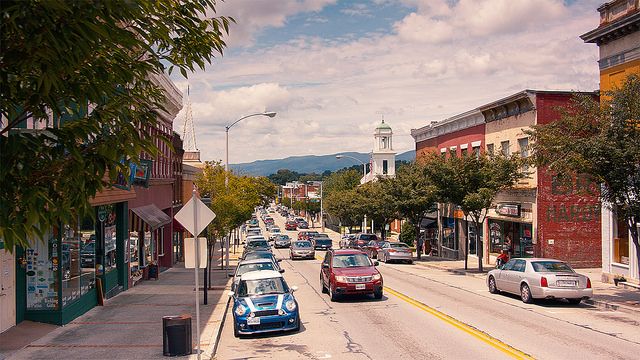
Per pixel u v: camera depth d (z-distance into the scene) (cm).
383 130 9688
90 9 498
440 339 1352
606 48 2473
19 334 1397
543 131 1962
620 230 2452
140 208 2731
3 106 521
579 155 1767
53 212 531
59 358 1188
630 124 1750
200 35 677
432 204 4266
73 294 1698
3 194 503
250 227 10344
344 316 1738
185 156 5888
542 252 3034
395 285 2584
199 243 1198
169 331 1200
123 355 1212
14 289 1461
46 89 497
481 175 3075
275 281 1608
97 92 546
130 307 1931
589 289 1873
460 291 2342
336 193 7956
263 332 1479
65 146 541
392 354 1208
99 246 2072
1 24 472
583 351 1202
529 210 3156
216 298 2175
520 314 1723
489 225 3769
